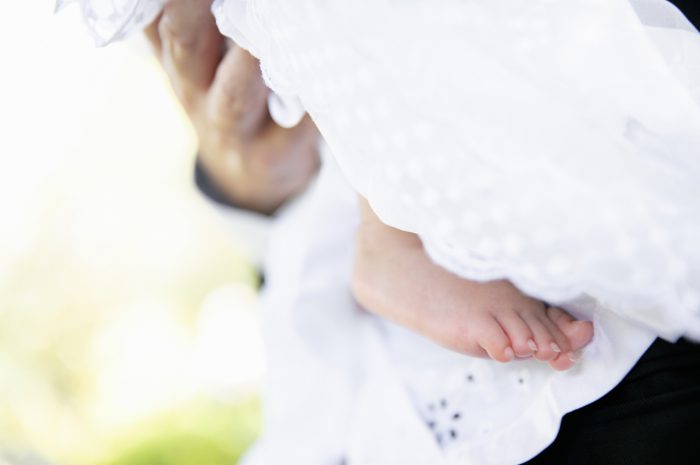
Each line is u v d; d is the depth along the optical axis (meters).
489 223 0.58
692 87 0.65
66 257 3.84
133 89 3.83
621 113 0.61
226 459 3.36
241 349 3.69
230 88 1.02
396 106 0.63
